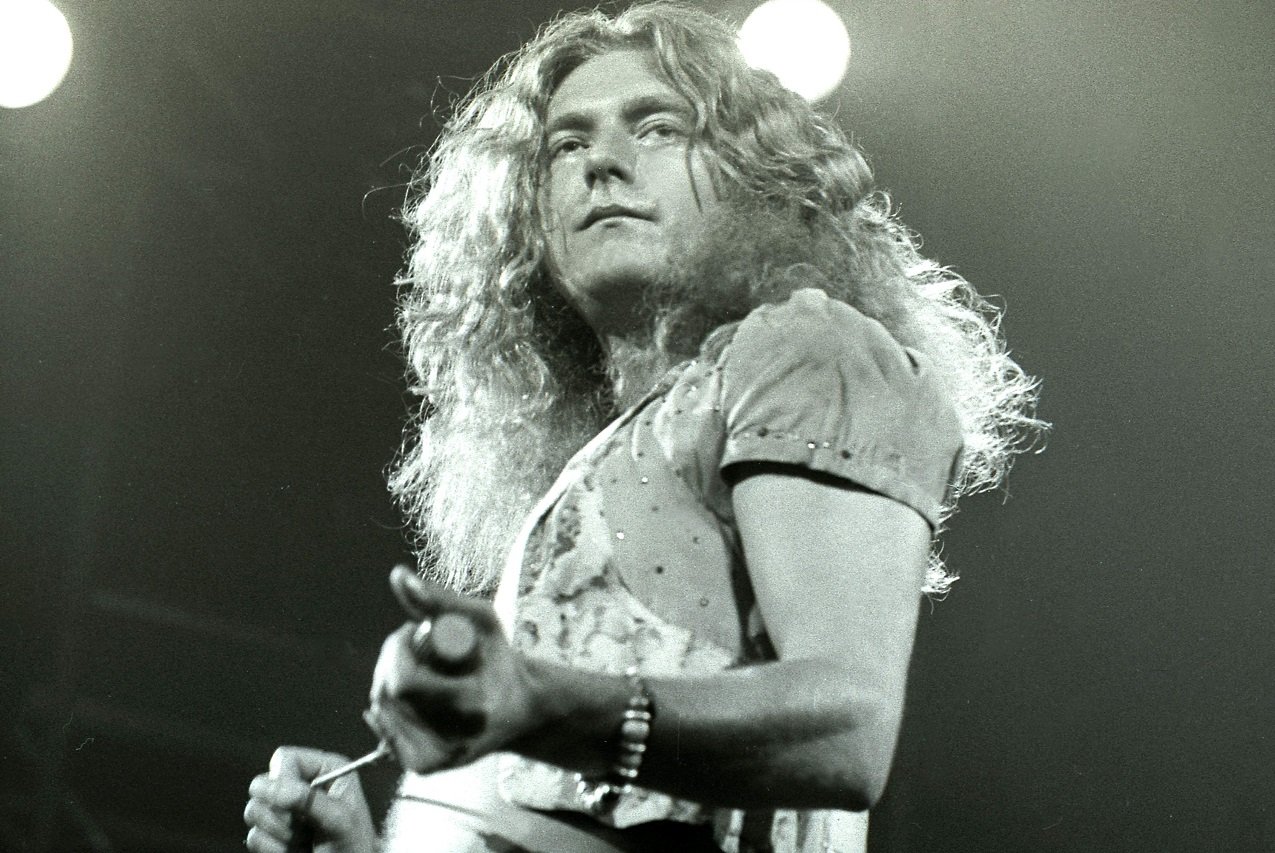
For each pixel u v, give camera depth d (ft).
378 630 20.67
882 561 5.18
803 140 7.32
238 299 21.58
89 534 21.03
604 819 5.35
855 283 7.02
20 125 21.36
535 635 5.59
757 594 5.27
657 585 5.62
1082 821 19.03
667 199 6.90
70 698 20.57
